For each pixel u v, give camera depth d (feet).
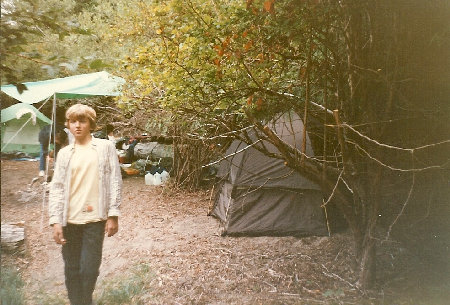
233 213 21.22
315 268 16.92
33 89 29.84
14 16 7.50
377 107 14.20
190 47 12.51
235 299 14.38
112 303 13.84
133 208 25.82
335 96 14.96
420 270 16.22
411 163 15.51
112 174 11.52
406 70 13.64
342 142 13.39
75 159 11.29
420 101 14.15
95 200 11.29
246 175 21.18
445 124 14.47
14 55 7.47
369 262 14.96
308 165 14.32
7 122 39.19
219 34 12.03
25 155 39.75
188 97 13.37
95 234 11.24
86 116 11.46
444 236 17.12
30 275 16.53
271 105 14.83
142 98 15.28
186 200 27.76
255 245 19.65
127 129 32.65
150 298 14.30
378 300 14.12
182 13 12.55
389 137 14.78
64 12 8.01
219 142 22.54
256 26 12.01
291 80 14.49
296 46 13.47
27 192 28.55
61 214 11.10
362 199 15.16
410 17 12.82
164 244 19.65
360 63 13.24
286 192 21.17
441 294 14.46
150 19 21.38
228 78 13.17
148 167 35.60
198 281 15.69
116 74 15.87
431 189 16.76
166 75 13.14
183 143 29.01
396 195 17.47
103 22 39.65
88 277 11.28
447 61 13.33
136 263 17.30
